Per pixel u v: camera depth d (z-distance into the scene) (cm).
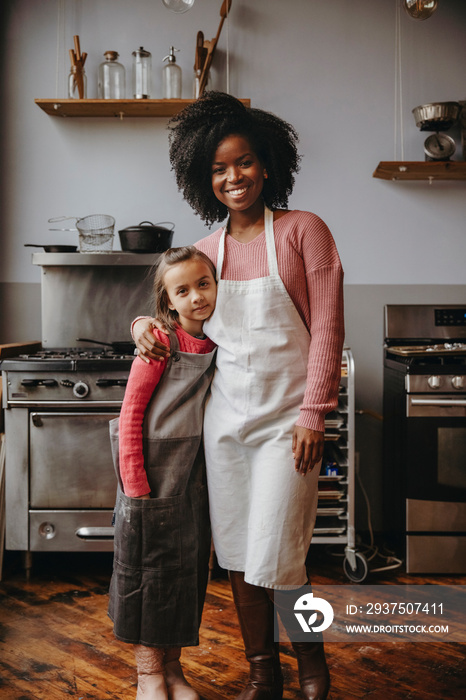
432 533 247
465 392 244
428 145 282
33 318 298
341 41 292
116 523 146
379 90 293
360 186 295
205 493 151
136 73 283
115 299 291
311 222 139
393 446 271
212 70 292
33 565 259
